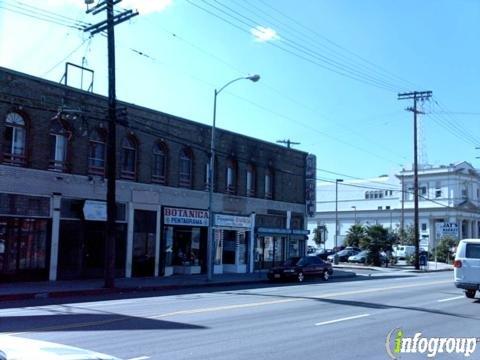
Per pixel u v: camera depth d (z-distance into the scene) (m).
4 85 22.08
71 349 3.84
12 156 22.61
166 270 29.20
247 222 34.88
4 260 22.14
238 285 26.12
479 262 18.48
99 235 25.88
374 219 89.25
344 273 36.19
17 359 3.38
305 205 40.84
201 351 8.77
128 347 8.96
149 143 28.38
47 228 23.66
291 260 30.36
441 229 53.22
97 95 25.75
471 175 84.19
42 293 18.86
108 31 21.95
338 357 8.60
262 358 8.38
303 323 12.24
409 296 19.39
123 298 18.34
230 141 33.84
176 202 29.81
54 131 24.30
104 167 26.36
